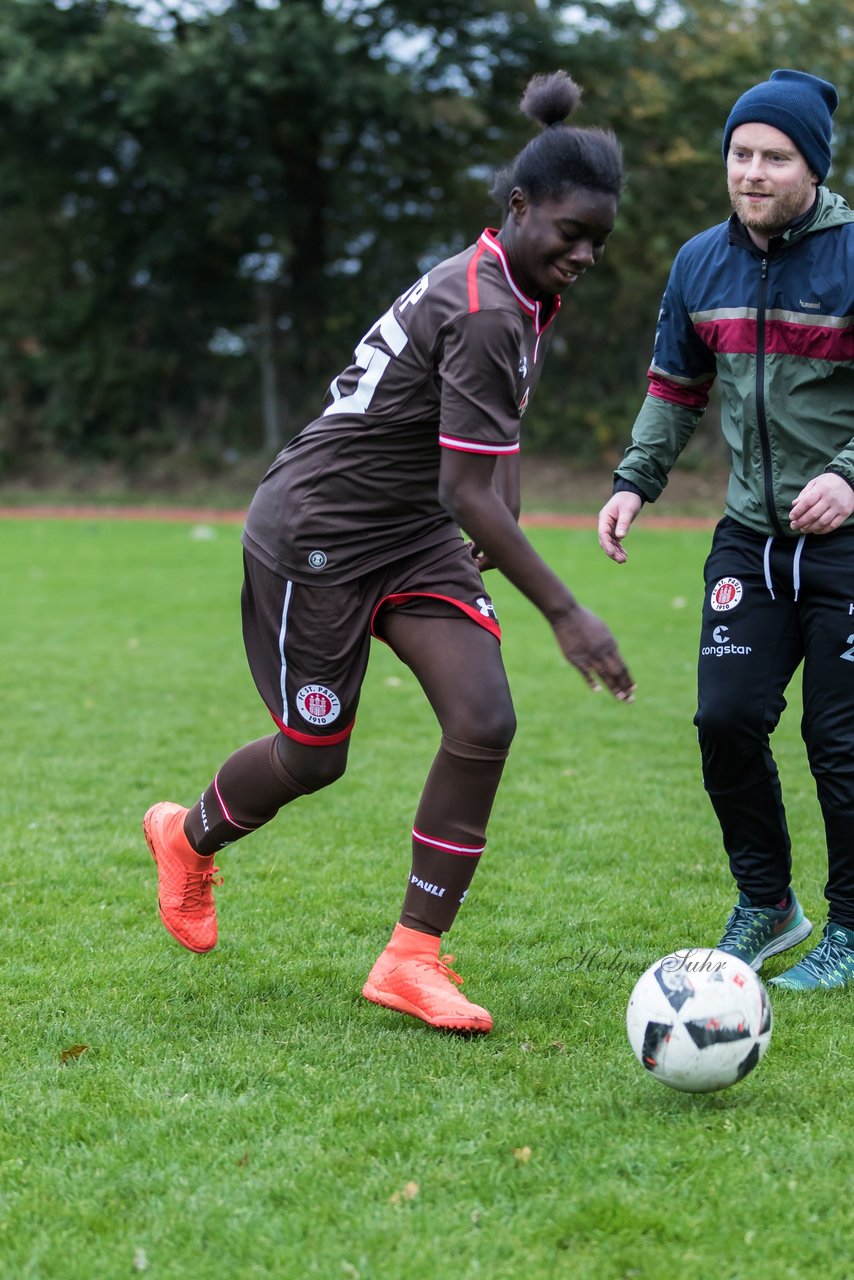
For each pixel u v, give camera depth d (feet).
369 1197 14.14
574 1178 14.38
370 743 40.57
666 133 154.92
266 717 44.04
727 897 25.59
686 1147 15.01
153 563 95.66
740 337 20.07
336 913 24.54
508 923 23.99
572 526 133.28
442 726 18.57
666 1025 15.75
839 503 18.98
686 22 161.27
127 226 173.68
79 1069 17.54
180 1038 18.67
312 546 18.19
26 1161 15.11
